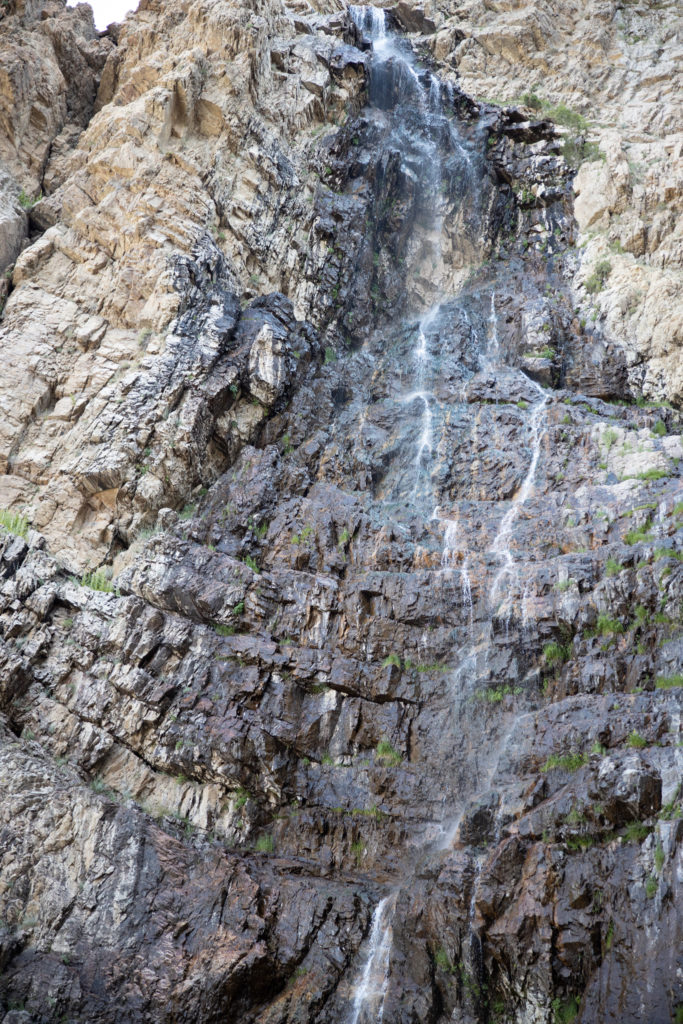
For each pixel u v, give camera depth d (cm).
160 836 1380
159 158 2084
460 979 1237
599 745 1324
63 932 1293
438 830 1427
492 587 1617
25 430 1792
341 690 1546
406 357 2223
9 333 1870
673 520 1628
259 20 2338
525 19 3042
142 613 1555
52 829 1352
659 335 2166
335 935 1320
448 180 2678
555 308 2333
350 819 1462
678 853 1170
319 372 2089
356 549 1722
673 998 1096
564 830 1245
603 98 2895
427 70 2839
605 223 2477
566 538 1686
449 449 1950
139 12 2538
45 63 2323
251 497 1775
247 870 1380
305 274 2264
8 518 1666
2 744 1410
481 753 1477
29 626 1525
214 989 1266
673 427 2008
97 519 1731
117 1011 1249
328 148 2469
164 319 1891
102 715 1473
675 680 1391
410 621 1605
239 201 2175
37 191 2192
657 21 3061
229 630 1584
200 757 1460
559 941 1177
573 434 1911
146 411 1780
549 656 1516
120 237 2003
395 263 2550
